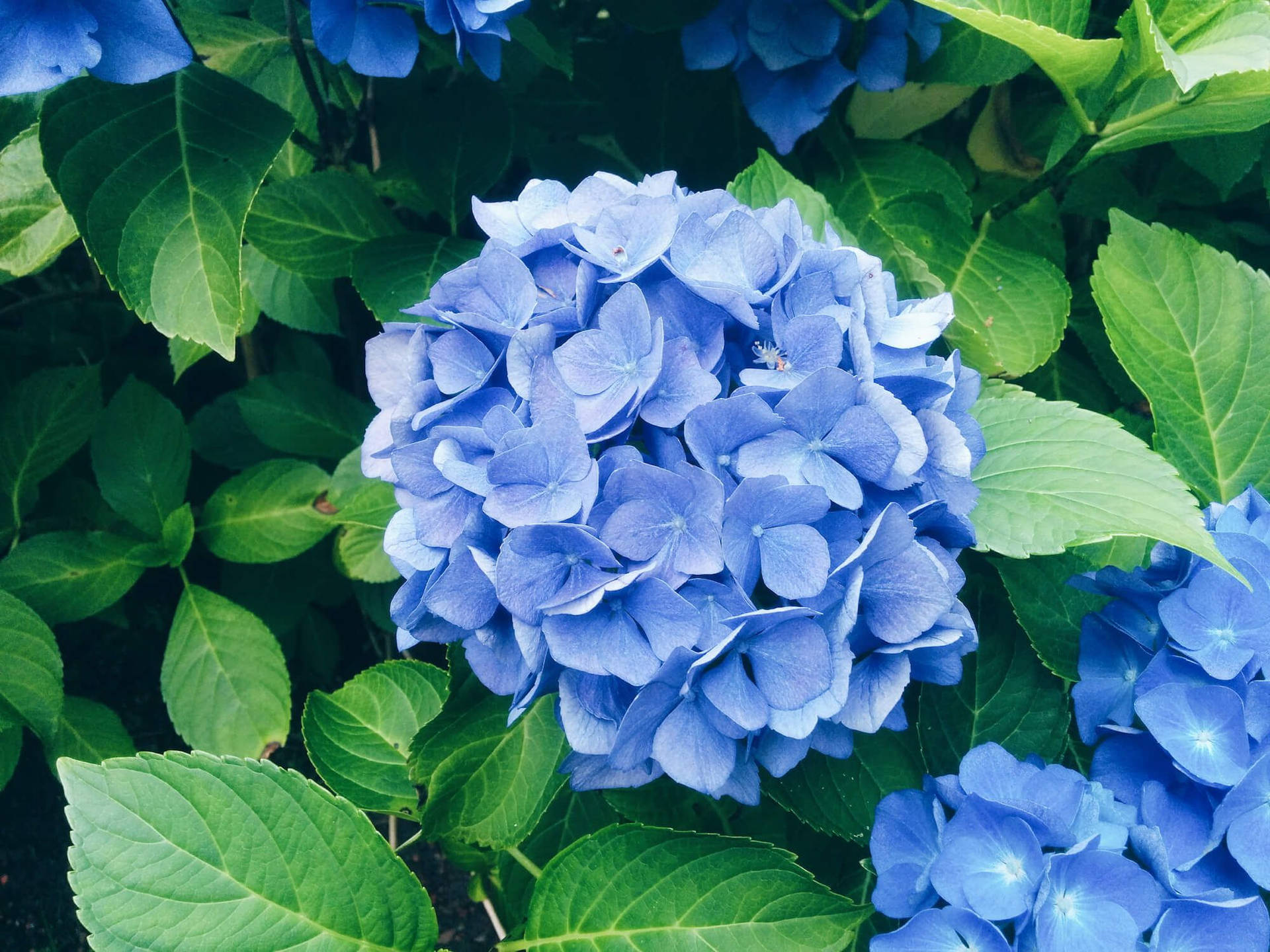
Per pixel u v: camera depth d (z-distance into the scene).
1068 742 0.55
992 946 0.42
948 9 0.52
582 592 0.42
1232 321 0.56
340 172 0.66
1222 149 0.63
